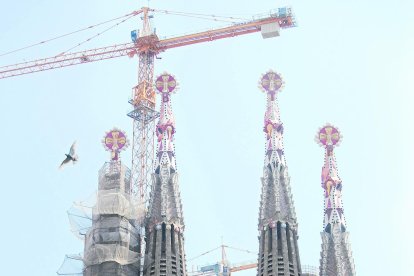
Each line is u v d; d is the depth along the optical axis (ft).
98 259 577.02
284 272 588.09
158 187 627.46
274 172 634.43
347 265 617.21
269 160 642.22
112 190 607.78
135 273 594.65
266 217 618.03
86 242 596.29
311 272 647.97
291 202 623.77
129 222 604.49
